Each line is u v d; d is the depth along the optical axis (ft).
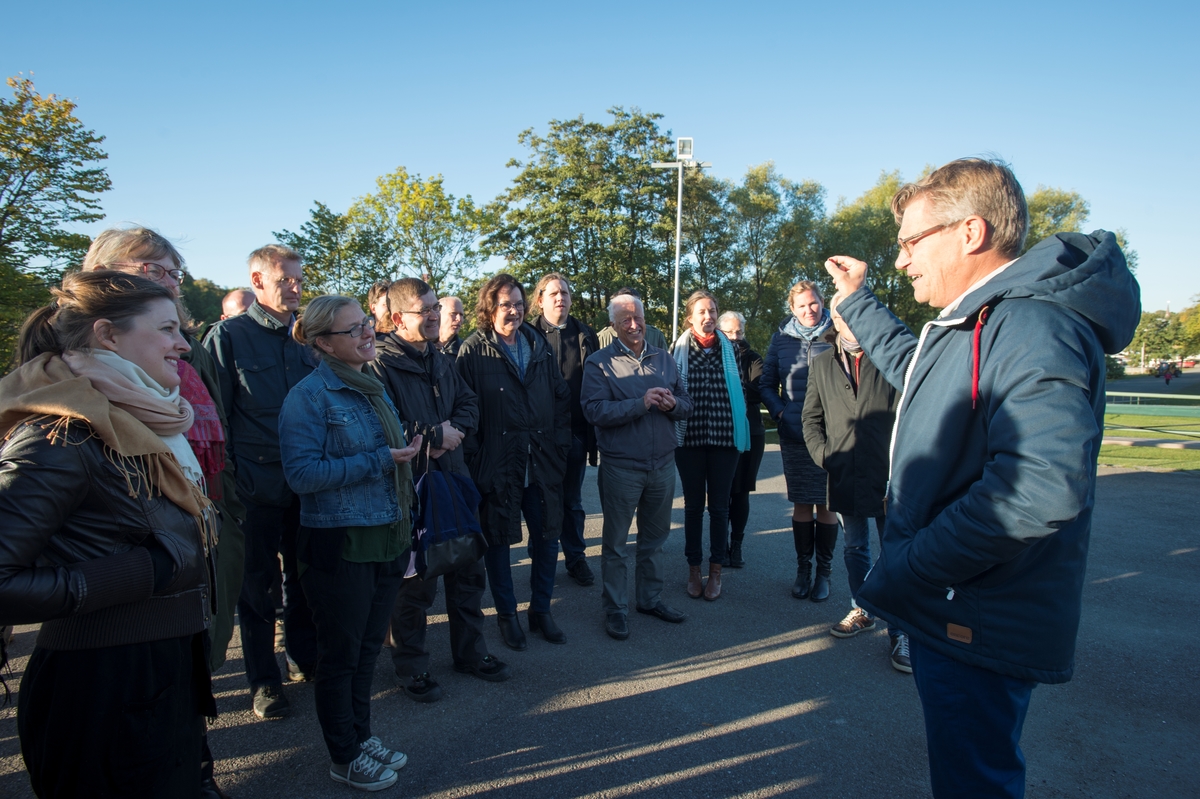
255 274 10.48
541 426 11.97
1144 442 35.27
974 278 5.43
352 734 7.93
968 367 5.01
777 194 114.21
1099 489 23.85
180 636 5.17
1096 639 12.10
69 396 4.60
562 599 14.48
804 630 12.71
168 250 7.70
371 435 7.98
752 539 19.04
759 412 16.76
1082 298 4.64
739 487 16.34
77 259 44.70
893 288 107.96
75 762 4.75
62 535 4.60
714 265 108.37
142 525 4.88
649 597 13.34
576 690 10.33
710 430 13.98
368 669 8.22
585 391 12.77
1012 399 4.53
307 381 7.87
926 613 5.09
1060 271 4.83
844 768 8.33
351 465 7.54
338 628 7.67
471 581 10.53
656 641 12.19
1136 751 8.80
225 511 8.07
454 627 10.63
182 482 5.21
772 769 8.29
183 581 5.12
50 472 4.39
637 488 12.32
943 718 5.09
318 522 7.64
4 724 9.21
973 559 4.59
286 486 9.93
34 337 5.03
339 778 7.95
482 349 11.89
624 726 9.29
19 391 4.66
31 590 4.20
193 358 8.42
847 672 10.98
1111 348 4.96
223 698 10.15
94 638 4.74
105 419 4.64
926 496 5.20
